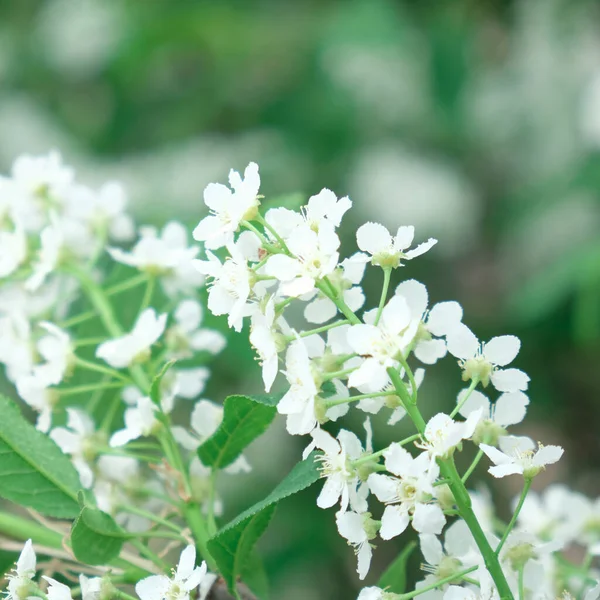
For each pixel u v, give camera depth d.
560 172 0.99
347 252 0.99
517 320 0.94
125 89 1.10
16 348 0.54
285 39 1.08
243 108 1.08
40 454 0.51
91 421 0.54
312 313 0.49
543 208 0.98
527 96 1.09
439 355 0.48
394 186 1.01
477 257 1.05
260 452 0.85
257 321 0.48
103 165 1.05
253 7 1.13
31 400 0.54
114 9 1.11
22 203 0.57
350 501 0.48
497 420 0.49
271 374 0.48
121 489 0.53
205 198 0.49
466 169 1.09
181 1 1.10
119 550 0.50
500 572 0.48
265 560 0.86
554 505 0.58
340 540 0.87
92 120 1.13
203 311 0.56
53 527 0.53
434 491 0.47
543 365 0.95
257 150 1.03
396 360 0.47
